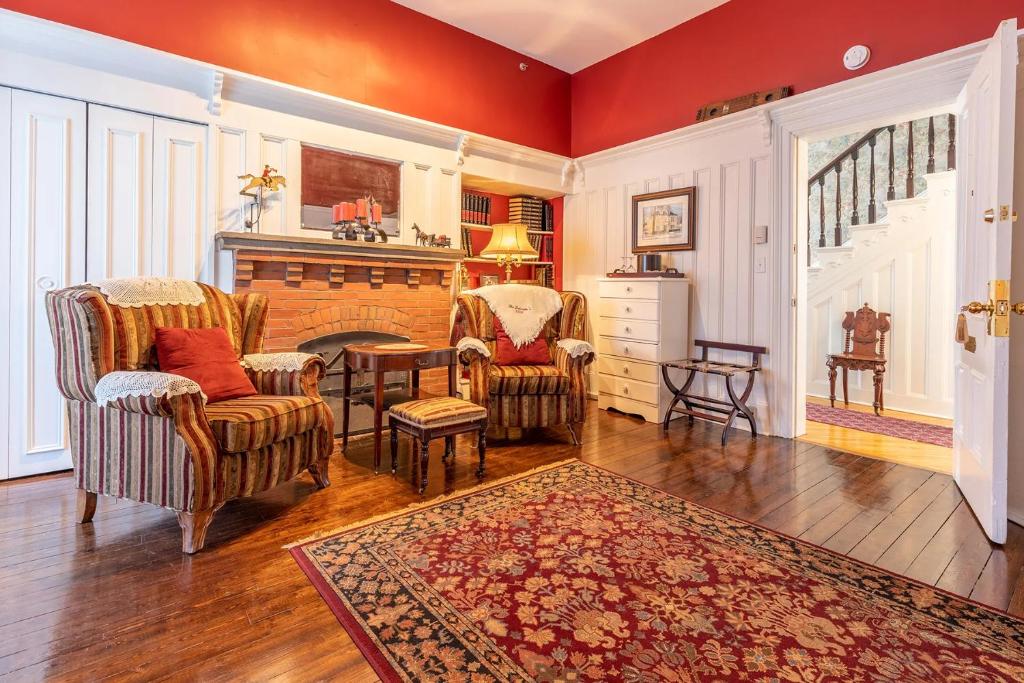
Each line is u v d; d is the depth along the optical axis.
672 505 2.52
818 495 2.67
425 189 4.32
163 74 3.12
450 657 1.45
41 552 2.02
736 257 4.06
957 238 2.78
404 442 3.62
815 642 1.52
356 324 3.79
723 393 4.19
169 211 3.19
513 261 5.05
